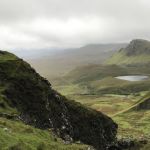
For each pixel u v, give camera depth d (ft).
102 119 450.71
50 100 373.81
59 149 226.58
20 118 291.38
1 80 340.39
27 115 319.27
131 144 479.00
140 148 470.39
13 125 240.94
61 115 374.02
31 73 378.32
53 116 358.23
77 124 402.11
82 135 398.21
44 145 215.31
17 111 305.12
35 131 250.37
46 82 400.67
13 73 355.97
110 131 456.86
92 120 426.51
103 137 433.48
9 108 300.81
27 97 342.03
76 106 423.64
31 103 339.16
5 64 362.12
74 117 405.39
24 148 186.80
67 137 352.90
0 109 289.12
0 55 387.96
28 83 355.36
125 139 485.15
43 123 333.21
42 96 354.33
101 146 422.41
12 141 186.80
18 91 339.77
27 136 220.23
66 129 367.25
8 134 198.59
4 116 272.92
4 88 329.72
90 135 409.49
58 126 357.20
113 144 452.35
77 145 278.67
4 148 171.94
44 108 346.74
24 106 329.31
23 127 247.09
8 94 326.03
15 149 178.91
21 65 375.25
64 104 399.65
